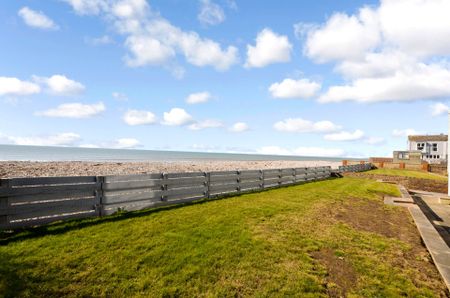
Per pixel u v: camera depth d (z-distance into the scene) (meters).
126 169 29.31
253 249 5.62
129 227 6.43
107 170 27.28
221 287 4.17
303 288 4.26
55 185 6.36
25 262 4.41
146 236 5.93
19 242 5.14
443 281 4.69
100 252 4.99
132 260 4.79
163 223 6.92
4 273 4.03
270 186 14.84
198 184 10.41
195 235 6.18
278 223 7.55
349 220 8.45
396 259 5.56
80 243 5.31
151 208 8.42
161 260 4.87
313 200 11.36
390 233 7.34
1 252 4.68
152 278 4.28
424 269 5.16
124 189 7.75
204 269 4.66
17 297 3.55
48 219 6.20
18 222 5.73
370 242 6.46
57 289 3.81
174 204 9.20
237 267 4.81
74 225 6.26
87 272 4.30
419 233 7.42
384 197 13.11
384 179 22.77
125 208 7.76
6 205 5.59
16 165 30.20
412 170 37.19
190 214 7.98
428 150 54.97
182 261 4.89
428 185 19.98
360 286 4.43
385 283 4.56
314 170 20.59
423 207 11.54
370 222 8.38
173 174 9.34
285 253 5.52
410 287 4.44
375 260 5.45
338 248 5.98
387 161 48.78
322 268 4.98
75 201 6.66
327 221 8.12
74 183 6.71
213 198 10.77
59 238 5.46
